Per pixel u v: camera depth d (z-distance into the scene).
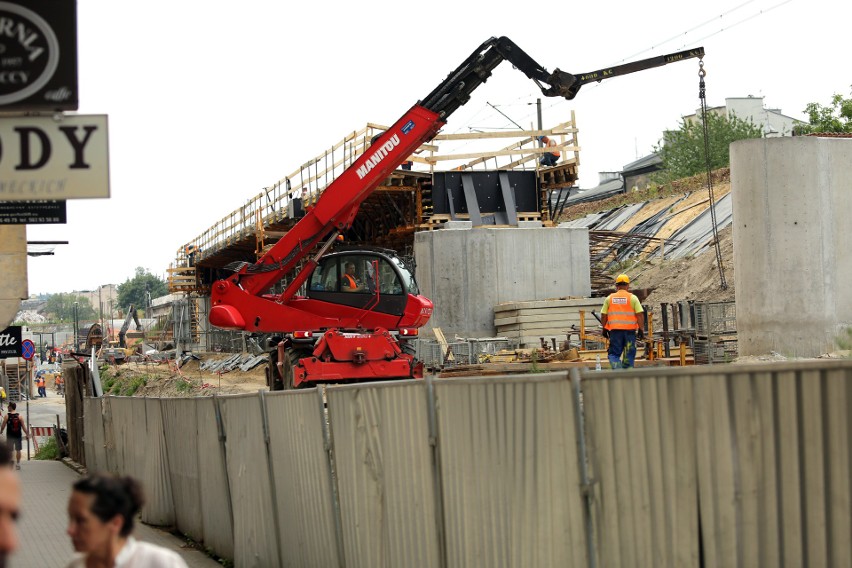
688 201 46.97
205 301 68.06
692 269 36.44
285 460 11.38
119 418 20.33
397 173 33.88
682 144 72.50
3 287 17.39
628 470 6.30
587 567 6.64
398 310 23.44
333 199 24.27
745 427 5.59
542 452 7.03
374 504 9.35
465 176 35.47
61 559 13.02
